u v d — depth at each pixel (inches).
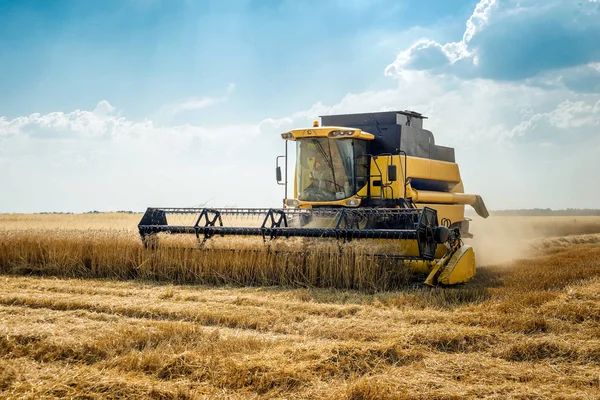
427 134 594.9
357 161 527.2
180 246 495.5
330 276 446.6
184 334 273.6
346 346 247.9
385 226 470.3
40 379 212.5
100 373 217.8
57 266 519.5
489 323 299.6
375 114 556.4
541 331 291.6
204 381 216.5
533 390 206.2
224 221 500.7
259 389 209.6
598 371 231.3
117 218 1217.4
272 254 470.0
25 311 330.0
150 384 206.7
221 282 476.7
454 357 247.4
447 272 426.6
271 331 297.1
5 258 541.0
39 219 1177.4
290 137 539.2
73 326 288.7
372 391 201.6
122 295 398.6
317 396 203.3
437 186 604.4
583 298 346.9
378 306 359.9
